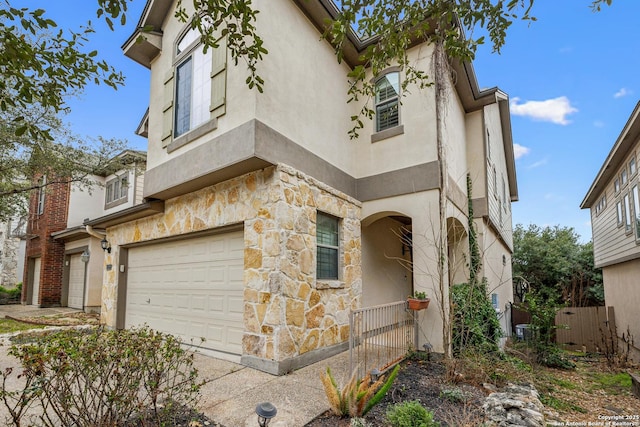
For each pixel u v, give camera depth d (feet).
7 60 11.03
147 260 28.73
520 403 13.76
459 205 28.22
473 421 12.74
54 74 12.17
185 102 23.70
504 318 40.63
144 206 25.40
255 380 16.69
